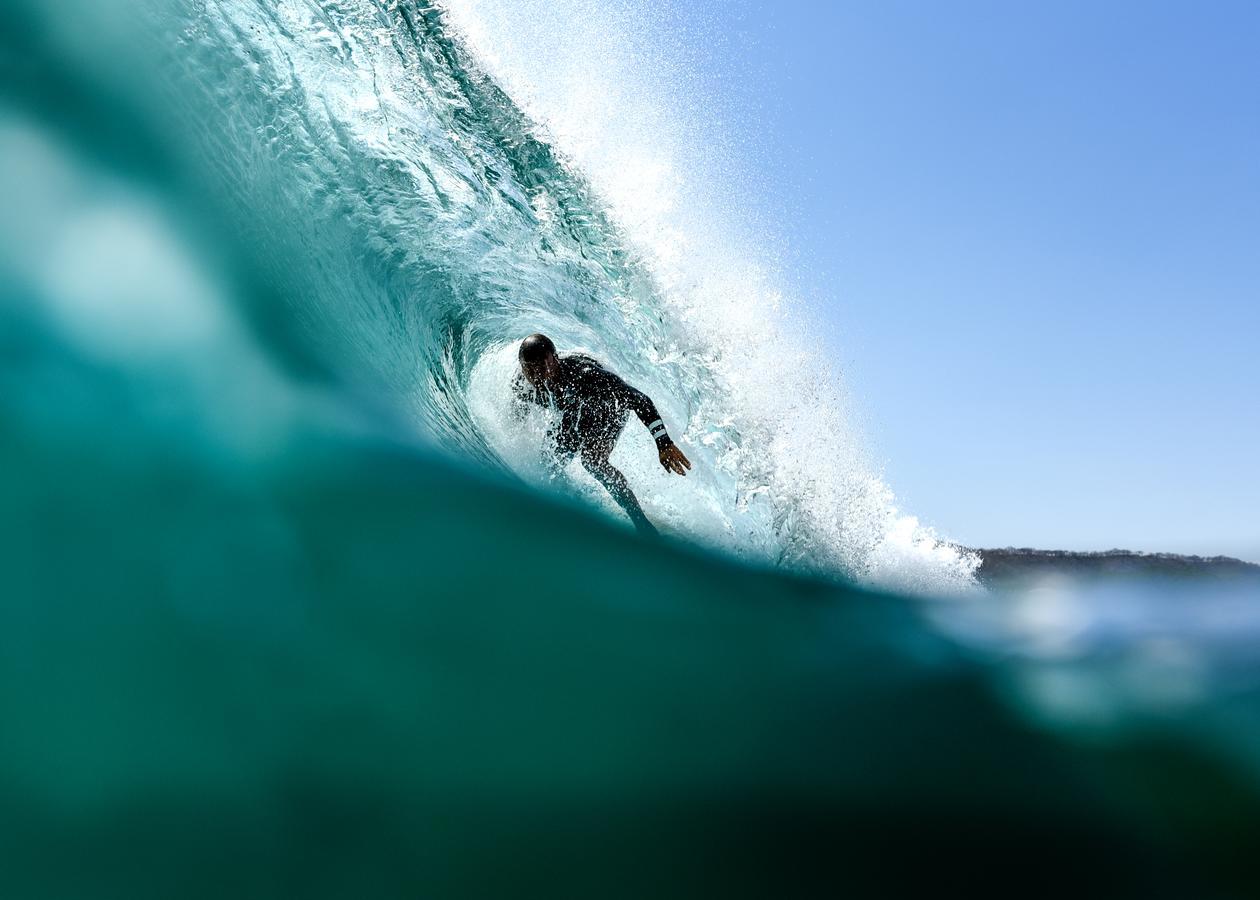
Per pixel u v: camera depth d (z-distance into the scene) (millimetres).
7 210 1907
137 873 1203
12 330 1688
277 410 2012
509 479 2707
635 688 1646
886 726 1713
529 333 5113
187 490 1642
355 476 1927
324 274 3465
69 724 1251
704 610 1958
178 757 1280
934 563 5086
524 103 6969
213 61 3273
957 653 2051
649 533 2547
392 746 1397
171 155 2566
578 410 4379
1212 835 1564
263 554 1598
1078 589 2873
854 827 1498
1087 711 1830
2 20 2270
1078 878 1487
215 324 2098
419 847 1316
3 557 1375
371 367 3250
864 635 2055
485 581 1767
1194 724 1791
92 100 2371
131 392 1763
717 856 1419
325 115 4270
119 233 2092
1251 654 2102
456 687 1521
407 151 5004
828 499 5938
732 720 1649
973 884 1452
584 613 1797
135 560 1466
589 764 1479
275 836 1269
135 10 2887
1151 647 2156
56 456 1539
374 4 5754
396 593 1651
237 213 2881
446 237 4859
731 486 5652
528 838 1366
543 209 6270
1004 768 1646
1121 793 1630
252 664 1418
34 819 1188
